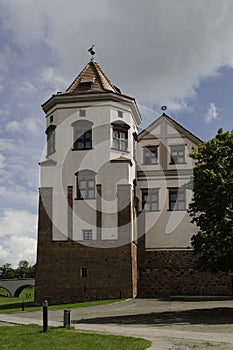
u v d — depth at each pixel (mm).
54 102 43906
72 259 41125
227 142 29766
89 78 46062
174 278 44156
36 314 33656
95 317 28703
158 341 17984
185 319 26234
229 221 28234
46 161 43000
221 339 18359
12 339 19812
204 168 29766
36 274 41406
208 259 29156
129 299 39344
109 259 40688
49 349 16766
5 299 61312
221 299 39125
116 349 16109
